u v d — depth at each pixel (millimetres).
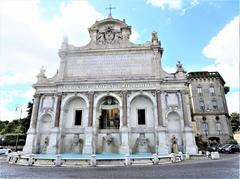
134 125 37562
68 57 42969
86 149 34875
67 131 38250
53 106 39844
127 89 38156
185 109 36688
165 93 38188
